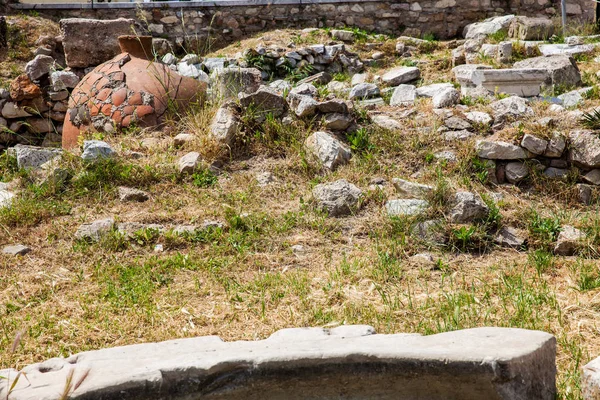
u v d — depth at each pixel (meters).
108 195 5.79
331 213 5.48
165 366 2.37
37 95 9.29
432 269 4.79
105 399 2.27
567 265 4.80
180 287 4.42
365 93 8.90
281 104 6.68
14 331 3.81
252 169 6.24
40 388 2.29
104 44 9.93
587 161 5.86
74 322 3.93
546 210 5.65
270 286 4.42
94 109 7.21
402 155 6.27
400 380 2.45
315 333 2.88
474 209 5.29
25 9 14.52
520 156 5.98
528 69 8.14
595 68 9.69
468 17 15.41
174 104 7.25
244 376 2.41
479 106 7.04
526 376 2.44
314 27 15.01
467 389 2.40
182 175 6.09
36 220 5.38
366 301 4.20
